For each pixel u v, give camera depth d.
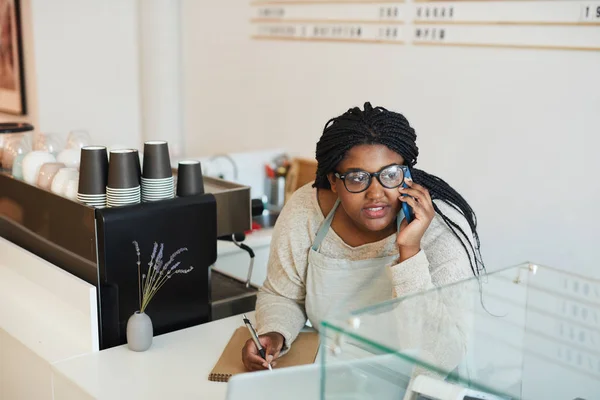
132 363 1.71
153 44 4.59
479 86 3.01
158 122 4.70
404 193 1.58
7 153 2.29
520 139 2.89
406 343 1.13
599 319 1.22
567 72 2.69
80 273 1.87
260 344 1.68
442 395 1.12
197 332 1.90
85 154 1.81
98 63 4.61
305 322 1.86
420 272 1.54
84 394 1.58
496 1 2.89
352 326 1.11
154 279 1.87
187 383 1.61
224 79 4.37
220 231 2.14
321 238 1.75
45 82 4.42
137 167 1.85
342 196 1.61
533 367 1.19
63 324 1.90
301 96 3.87
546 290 1.30
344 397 1.12
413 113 3.31
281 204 3.76
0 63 4.71
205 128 4.59
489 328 1.21
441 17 3.11
